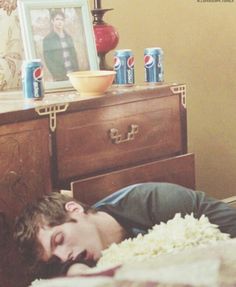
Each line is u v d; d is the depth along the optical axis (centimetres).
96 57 227
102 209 160
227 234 148
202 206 166
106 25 232
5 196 173
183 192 170
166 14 288
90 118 193
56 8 219
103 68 233
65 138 187
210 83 308
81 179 193
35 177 180
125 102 203
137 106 207
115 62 219
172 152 222
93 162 195
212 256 69
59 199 153
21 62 239
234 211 167
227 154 321
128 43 277
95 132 195
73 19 223
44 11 216
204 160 313
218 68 310
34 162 180
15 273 178
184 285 62
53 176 185
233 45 313
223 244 75
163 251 134
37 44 213
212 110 311
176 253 73
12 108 178
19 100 195
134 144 208
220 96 313
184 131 226
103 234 151
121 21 273
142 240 141
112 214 159
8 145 173
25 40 211
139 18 279
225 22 308
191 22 296
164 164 212
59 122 185
